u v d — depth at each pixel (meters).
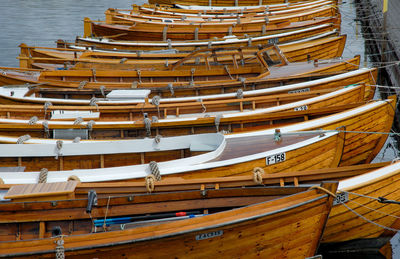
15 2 40.62
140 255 7.85
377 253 10.41
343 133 11.48
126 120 14.48
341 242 10.14
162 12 30.70
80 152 11.41
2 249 7.51
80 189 9.34
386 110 12.65
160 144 11.44
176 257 8.02
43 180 9.83
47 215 8.60
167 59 20.75
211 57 19.75
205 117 13.11
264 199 8.55
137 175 10.16
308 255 8.69
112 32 26.17
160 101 15.21
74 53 20.98
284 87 15.62
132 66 19.55
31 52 21.94
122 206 8.71
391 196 9.61
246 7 32.88
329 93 14.70
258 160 10.76
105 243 7.51
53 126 13.17
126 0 43.34
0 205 8.53
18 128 13.21
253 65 19.09
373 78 16.17
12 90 16.33
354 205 9.37
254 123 13.40
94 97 15.88
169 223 7.70
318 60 18.16
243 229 7.88
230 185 9.45
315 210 8.09
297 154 11.19
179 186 9.41
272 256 8.45
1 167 10.80
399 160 9.92
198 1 34.16
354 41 28.53
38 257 7.56
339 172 9.60
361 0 38.75
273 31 25.64
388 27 26.06
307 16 28.28
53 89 16.19
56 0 42.12
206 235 7.78
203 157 10.69
